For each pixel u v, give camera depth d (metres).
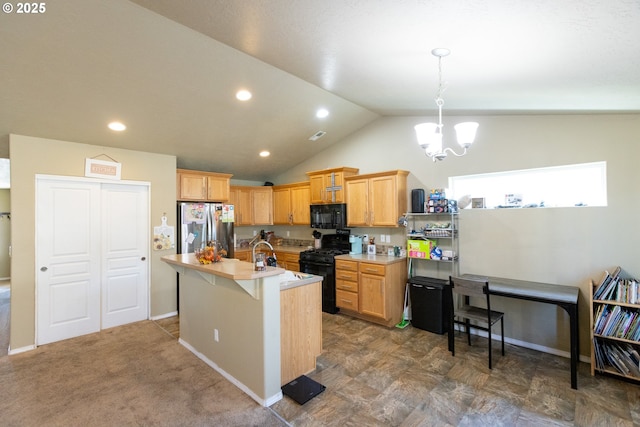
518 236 3.40
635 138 2.75
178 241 4.55
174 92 3.11
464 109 3.42
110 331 3.87
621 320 2.59
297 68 2.52
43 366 2.97
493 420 2.16
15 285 3.27
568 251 3.09
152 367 2.96
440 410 2.28
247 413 2.26
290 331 2.68
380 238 4.68
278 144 4.90
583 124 3.01
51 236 3.53
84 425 2.14
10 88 2.63
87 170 3.73
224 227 4.93
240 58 2.80
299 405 2.35
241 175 5.96
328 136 4.98
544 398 2.41
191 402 2.40
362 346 3.39
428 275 4.16
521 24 1.41
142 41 2.39
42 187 3.46
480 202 3.71
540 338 3.27
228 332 2.73
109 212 3.99
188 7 1.66
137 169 4.14
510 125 3.46
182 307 3.48
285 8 1.55
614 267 2.85
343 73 2.54
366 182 4.48
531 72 1.98
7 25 2.05
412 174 4.32
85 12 2.06
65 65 2.48
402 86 2.71
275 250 5.62
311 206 5.27
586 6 1.19
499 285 3.08
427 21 1.50
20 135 3.29
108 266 3.98
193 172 4.75
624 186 2.80
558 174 3.26
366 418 2.20
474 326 3.39
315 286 2.91
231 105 3.56
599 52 1.59
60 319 3.60
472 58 1.89
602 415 2.20
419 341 3.52
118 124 3.45
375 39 1.79
